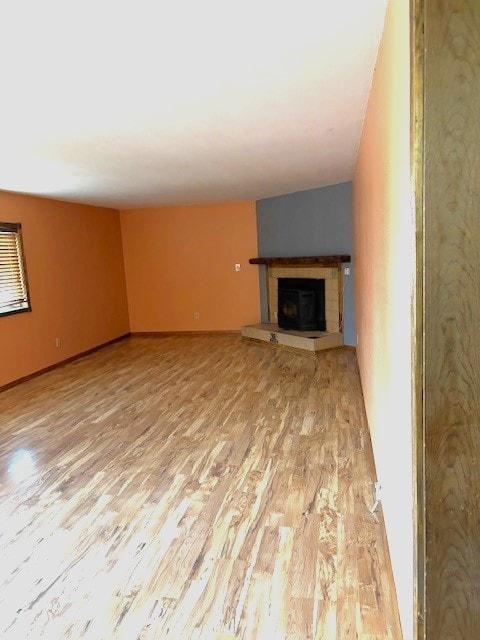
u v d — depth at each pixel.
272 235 7.11
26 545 2.24
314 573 1.95
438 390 1.05
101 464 3.10
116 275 7.76
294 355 6.01
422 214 1.01
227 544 2.18
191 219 7.65
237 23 1.73
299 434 3.42
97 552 2.17
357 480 2.70
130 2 1.55
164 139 3.27
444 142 0.98
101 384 5.13
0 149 3.38
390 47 1.58
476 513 1.09
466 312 1.02
